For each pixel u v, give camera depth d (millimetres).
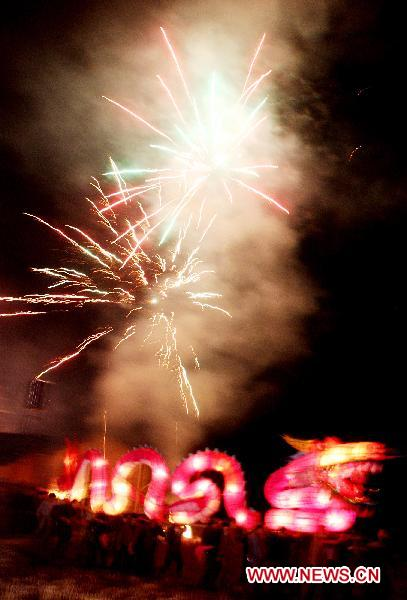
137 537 14039
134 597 11469
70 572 13375
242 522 13711
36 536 16281
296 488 13719
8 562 13789
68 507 15812
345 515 13117
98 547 14383
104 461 16906
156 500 14977
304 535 12492
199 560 13047
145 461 15680
